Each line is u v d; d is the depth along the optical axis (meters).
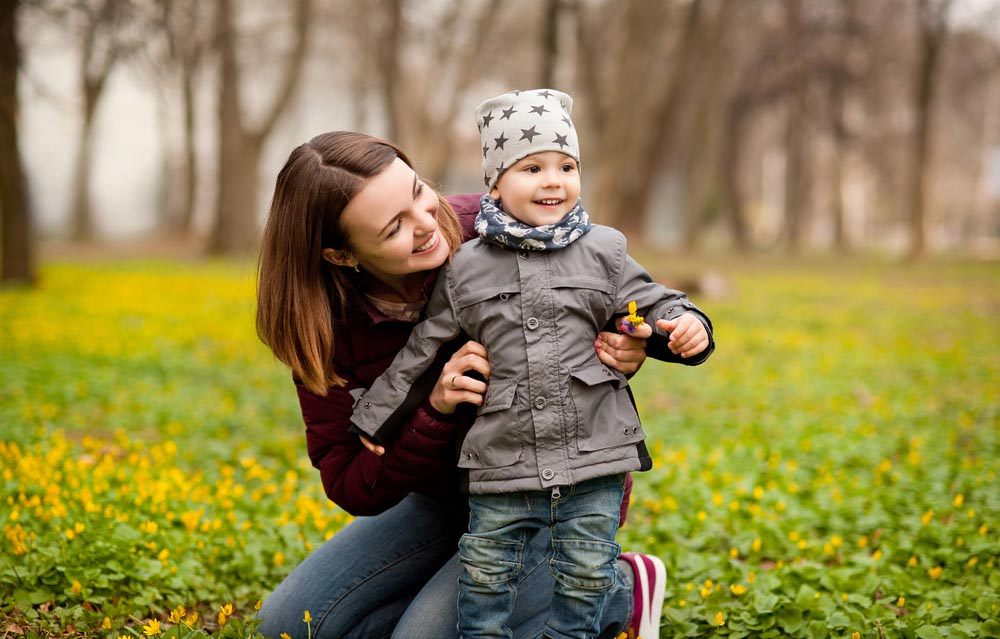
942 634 3.38
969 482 5.42
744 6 31.98
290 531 4.40
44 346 10.36
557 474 2.73
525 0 36.72
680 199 44.91
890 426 7.31
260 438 6.96
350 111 44.34
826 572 3.88
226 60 27.25
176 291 17.17
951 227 69.00
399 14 29.05
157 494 4.67
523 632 3.17
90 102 24.14
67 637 3.36
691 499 5.23
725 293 17.56
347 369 3.09
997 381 9.30
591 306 2.83
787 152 40.53
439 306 2.90
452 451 3.05
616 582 3.26
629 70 25.38
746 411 8.18
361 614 3.30
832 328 13.59
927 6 28.39
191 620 3.34
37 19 12.44
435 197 2.85
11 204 16.06
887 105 40.00
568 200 2.85
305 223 2.79
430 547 3.34
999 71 33.41
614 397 2.83
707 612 3.62
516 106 2.85
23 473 5.01
